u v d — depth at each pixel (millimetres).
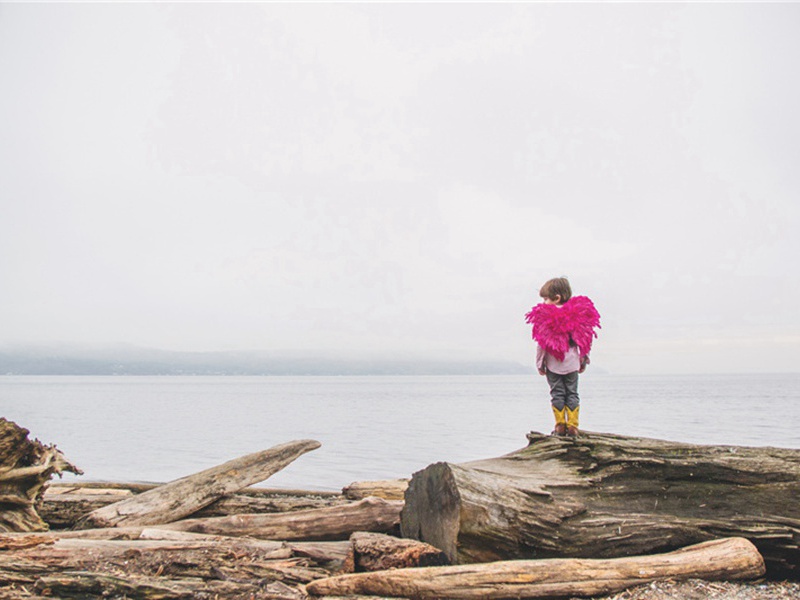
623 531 4832
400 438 25391
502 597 4324
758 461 5293
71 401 64625
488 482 4859
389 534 5695
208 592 4301
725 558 4605
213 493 6535
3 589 4297
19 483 6125
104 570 4547
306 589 4496
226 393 107750
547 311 6355
